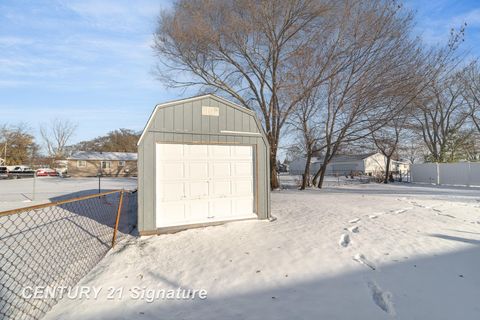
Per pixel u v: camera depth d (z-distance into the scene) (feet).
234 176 23.22
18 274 13.00
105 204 34.96
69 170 125.29
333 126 54.80
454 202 35.24
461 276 12.30
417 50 56.24
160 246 17.19
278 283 11.85
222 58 52.16
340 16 47.11
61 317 9.54
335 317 9.12
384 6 47.14
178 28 48.85
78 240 18.56
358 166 149.28
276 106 51.62
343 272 12.84
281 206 31.63
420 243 17.06
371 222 22.81
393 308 9.62
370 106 48.73
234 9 47.83
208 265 14.05
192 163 21.71
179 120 21.22
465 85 84.12
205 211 22.02
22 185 73.46
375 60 47.50
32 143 163.73
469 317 9.02
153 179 20.13
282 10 46.32
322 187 65.41
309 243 17.10
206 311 9.74
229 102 23.13
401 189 58.75
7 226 22.34
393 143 64.34
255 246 16.78
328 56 48.24
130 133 200.44
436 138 93.86
